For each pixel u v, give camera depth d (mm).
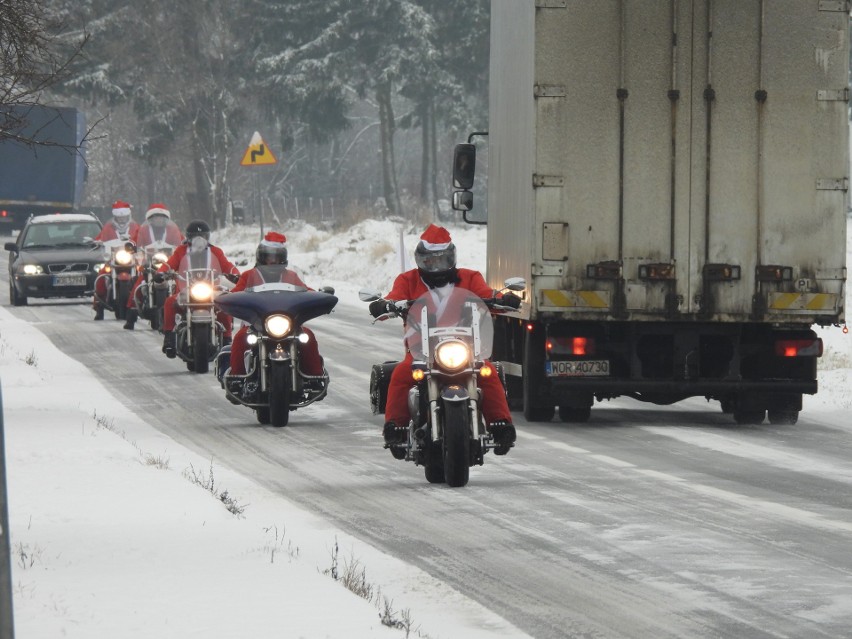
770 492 43656
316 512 40500
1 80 58562
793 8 58656
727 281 58625
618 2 58031
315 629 25719
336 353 89375
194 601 27625
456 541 36375
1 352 81750
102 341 95875
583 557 34375
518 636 27250
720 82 58500
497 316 66375
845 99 58938
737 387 59531
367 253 160875
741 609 29375
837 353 87875
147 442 54281
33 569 30250
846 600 30078
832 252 59062
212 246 80312
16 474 42344
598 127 58156
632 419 63375
